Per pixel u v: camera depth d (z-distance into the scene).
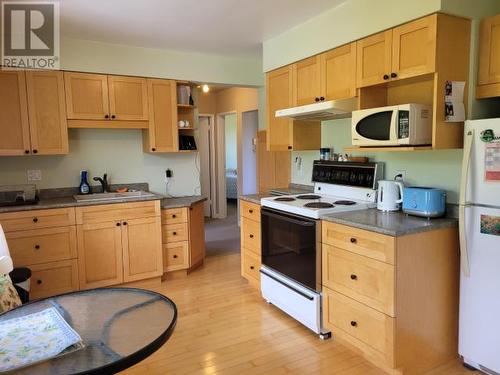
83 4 2.71
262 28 3.32
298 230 2.71
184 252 3.83
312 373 2.21
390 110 2.37
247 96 5.96
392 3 2.39
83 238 3.30
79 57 3.52
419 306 2.14
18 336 1.36
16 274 2.44
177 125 4.04
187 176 4.43
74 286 3.30
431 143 2.35
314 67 3.14
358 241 2.23
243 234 3.59
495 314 2.03
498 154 1.94
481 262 2.06
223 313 3.03
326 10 2.91
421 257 2.11
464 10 2.20
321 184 3.39
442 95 2.20
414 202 2.37
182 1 2.68
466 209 2.08
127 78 3.75
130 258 3.52
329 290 2.49
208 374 2.22
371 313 2.18
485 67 2.25
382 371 2.22
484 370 2.13
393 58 2.42
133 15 2.95
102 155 3.96
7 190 3.47
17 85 3.28
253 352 2.45
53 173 3.72
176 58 4.02
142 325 1.44
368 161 3.02
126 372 2.25
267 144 3.84
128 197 3.67
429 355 2.22
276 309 3.10
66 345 1.28
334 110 2.76
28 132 3.34
